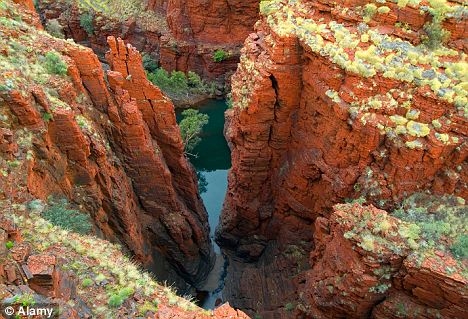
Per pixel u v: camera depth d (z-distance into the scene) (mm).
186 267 29641
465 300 17750
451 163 21797
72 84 22125
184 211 28859
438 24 23172
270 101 26875
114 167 24109
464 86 21672
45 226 15250
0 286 11164
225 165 44531
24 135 17969
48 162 19000
